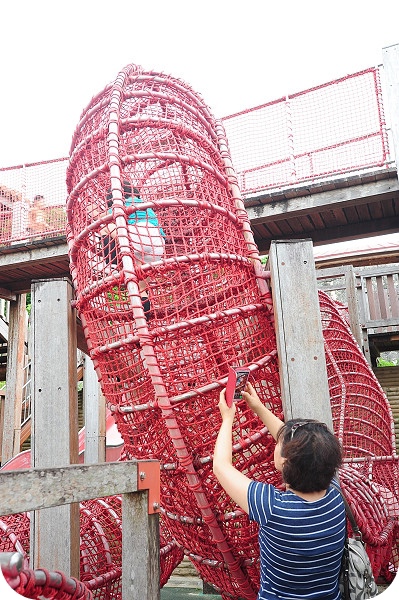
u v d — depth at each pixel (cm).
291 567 143
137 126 220
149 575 153
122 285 205
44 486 121
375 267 798
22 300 726
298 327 212
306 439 148
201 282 205
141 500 158
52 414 238
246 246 229
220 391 198
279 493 151
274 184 541
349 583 150
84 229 214
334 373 363
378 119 516
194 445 198
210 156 238
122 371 208
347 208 511
